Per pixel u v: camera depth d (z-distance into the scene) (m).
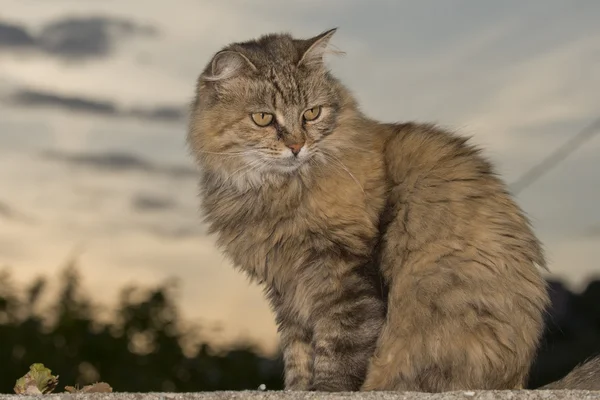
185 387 2.43
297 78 1.60
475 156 1.56
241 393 1.33
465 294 1.47
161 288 2.51
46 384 1.47
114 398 1.32
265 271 1.58
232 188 1.59
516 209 1.53
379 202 1.54
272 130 1.58
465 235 1.49
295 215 1.55
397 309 1.49
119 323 2.48
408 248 1.50
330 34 1.64
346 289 1.52
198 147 1.62
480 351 1.46
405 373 1.49
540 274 1.51
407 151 1.56
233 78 1.60
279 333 1.61
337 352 1.52
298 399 1.31
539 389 1.41
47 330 2.47
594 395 1.31
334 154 1.56
